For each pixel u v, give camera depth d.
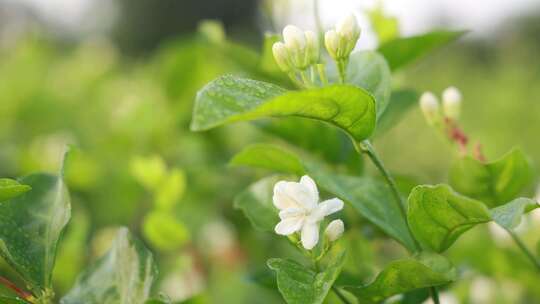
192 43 0.78
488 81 1.76
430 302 0.55
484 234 0.60
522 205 0.35
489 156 1.30
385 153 1.14
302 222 0.39
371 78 0.43
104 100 1.23
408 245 0.43
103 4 5.66
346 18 0.42
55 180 0.44
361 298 0.41
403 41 0.53
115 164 0.91
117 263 0.42
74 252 0.62
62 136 1.10
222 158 0.79
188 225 0.77
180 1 5.87
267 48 0.57
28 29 1.64
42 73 1.27
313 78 0.43
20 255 0.42
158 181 0.67
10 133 1.12
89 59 1.42
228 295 0.71
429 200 0.38
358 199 0.45
